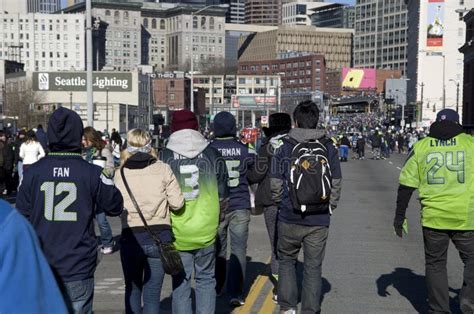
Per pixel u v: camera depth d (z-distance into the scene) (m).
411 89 138.38
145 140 5.44
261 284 7.71
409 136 59.34
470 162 5.54
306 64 147.00
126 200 5.12
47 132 4.13
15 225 2.13
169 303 6.84
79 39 162.12
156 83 113.69
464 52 90.81
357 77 157.25
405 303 6.86
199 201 5.36
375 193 20.06
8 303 2.03
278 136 6.79
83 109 79.44
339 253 9.73
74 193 4.01
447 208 5.55
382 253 9.77
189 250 5.37
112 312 6.48
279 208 5.80
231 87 116.00
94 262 4.12
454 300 6.98
